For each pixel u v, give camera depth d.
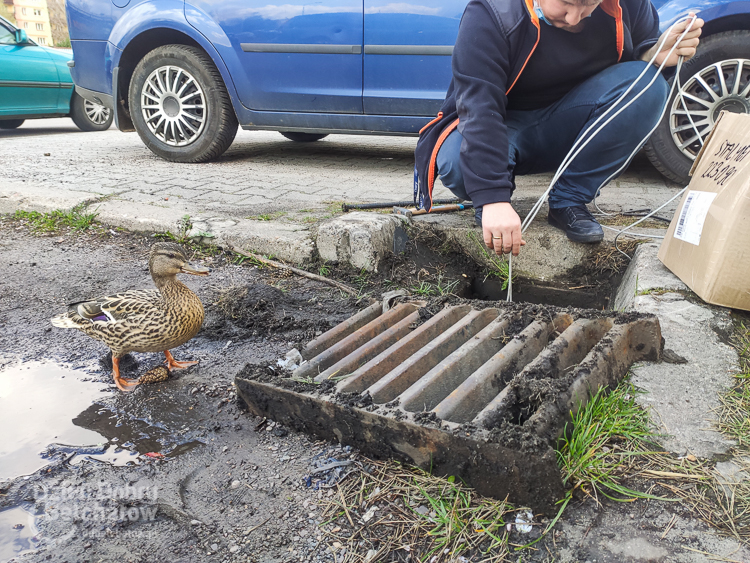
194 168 5.77
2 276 3.27
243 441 1.89
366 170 5.93
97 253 3.62
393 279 3.28
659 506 1.49
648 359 2.08
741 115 2.31
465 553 1.41
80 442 1.92
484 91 2.46
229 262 3.49
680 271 2.53
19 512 1.61
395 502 1.59
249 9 5.34
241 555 1.44
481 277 3.57
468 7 2.57
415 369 2.03
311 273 3.28
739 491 1.52
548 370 1.89
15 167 5.45
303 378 1.97
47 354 2.52
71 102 9.45
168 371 2.33
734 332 2.20
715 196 2.31
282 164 6.19
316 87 5.39
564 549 1.38
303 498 1.62
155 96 6.02
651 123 2.89
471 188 2.46
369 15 5.00
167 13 5.62
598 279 3.37
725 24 4.24
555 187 3.30
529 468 1.46
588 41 2.70
